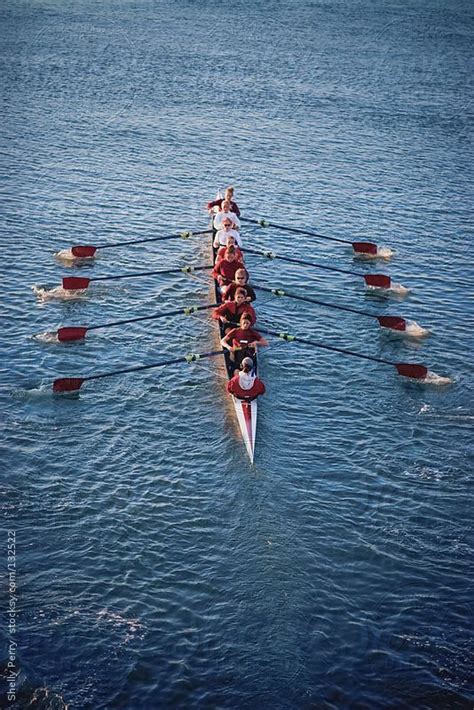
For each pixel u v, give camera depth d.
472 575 19.44
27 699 15.95
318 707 16.02
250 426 24.41
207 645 17.33
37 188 43.53
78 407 25.45
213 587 18.83
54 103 58.97
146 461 23.11
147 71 69.12
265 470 22.92
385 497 22.03
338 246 38.66
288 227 40.38
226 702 16.06
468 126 58.94
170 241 38.34
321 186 46.16
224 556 19.77
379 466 23.30
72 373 27.30
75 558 19.47
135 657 16.97
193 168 48.03
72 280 32.19
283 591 18.78
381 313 32.41
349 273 33.78
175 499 21.64
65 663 16.75
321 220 41.47
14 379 26.67
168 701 16.05
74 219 39.94
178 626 17.77
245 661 16.98
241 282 28.52
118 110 58.22
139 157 49.28
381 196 45.03
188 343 29.70
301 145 53.03
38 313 31.02
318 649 17.33
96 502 21.34
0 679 16.28
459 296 34.06
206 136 53.75
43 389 26.23
